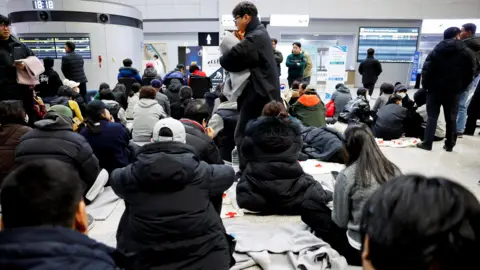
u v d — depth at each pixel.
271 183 2.61
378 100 5.72
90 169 2.45
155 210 1.50
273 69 2.80
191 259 1.56
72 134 2.40
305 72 7.21
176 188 1.53
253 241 2.26
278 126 2.60
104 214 2.64
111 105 4.37
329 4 11.84
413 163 3.91
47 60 5.54
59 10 9.23
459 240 0.48
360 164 1.88
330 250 2.08
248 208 2.68
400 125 4.98
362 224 0.62
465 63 3.89
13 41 3.44
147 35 13.30
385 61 12.24
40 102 3.90
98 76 9.91
